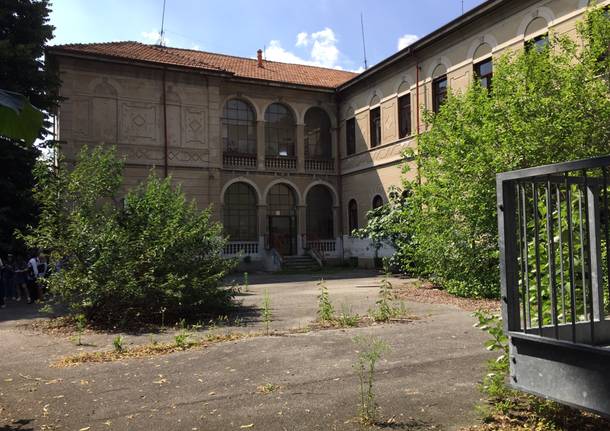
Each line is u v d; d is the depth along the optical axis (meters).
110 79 26.53
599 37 12.73
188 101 28.33
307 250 31.80
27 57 19.44
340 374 6.39
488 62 21.95
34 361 7.74
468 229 14.05
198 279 11.55
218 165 28.86
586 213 4.17
